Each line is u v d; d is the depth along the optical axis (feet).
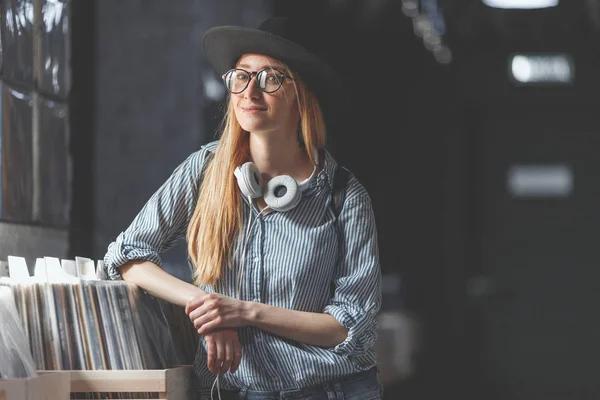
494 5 31.48
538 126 36.27
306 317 7.64
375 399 8.08
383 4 33.30
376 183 37.11
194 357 8.65
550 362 35.29
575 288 35.50
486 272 36.14
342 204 8.07
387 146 37.24
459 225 36.42
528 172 36.14
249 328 7.75
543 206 36.04
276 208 7.84
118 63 16.31
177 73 16.51
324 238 7.90
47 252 10.87
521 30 34.27
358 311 7.75
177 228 8.26
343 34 35.99
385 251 36.70
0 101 9.72
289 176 7.89
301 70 8.04
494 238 36.22
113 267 7.99
